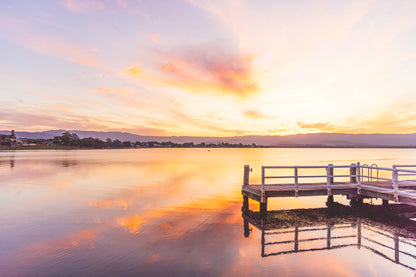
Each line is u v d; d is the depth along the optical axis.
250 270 7.69
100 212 14.31
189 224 12.14
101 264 7.98
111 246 9.39
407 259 8.48
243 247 9.41
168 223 12.30
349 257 8.63
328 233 11.02
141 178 30.30
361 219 13.10
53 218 13.05
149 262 8.16
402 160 79.44
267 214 14.09
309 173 38.75
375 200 17.97
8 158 73.25
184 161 71.25
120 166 48.03
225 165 56.06
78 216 13.47
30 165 48.19
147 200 17.70
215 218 13.25
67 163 54.22
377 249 9.38
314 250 9.21
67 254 8.70
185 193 20.69
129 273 7.45
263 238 10.38
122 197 18.70
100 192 20.70
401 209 13.66
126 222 12.39
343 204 16.27
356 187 14.78
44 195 19.28
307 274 7.52
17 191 20.98
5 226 11.75
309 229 11.57
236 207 16.08
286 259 8.48
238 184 26.23
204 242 9.86
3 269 7.65
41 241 9.87
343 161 74.44
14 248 9.20
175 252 8.91
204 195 19.92
